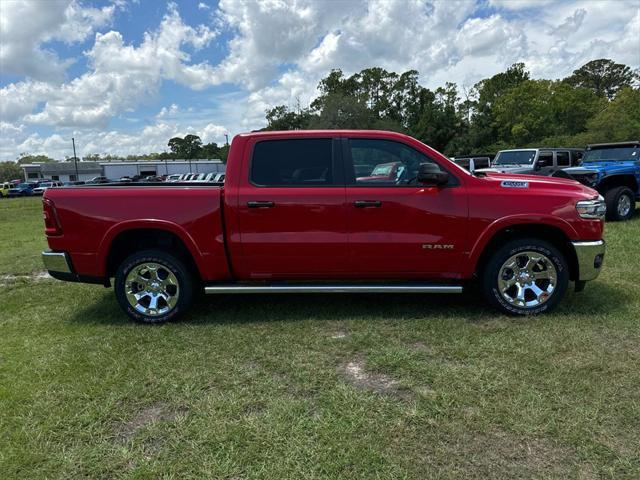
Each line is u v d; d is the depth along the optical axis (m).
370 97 78.62
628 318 3.89
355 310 4.37
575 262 4.04
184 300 4.17
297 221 4.00
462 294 4.79
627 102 43.50
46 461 2.28
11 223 16.31
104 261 4.15
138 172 70.44
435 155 4.06
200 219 4.05
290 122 71.50
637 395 2.71
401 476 2.09
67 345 3.73
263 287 4.12
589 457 2.19
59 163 67.81
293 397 2.82
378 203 3.95
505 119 57.38
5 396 2.90
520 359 3.21
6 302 5.14
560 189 4.07
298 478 2.10
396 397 2.78
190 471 2.17
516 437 2.36
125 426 2.57
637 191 9.81
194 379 3.07
